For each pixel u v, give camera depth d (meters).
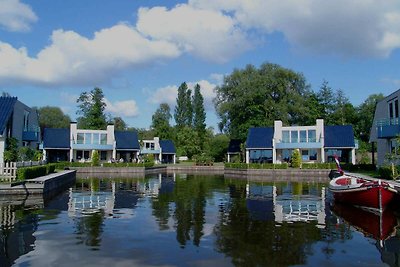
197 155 85.31
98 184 36.50
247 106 70.62
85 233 14.24
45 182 27.02
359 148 68.38
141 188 32.31
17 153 38.69
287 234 14.31
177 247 12.41
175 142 94.00
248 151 62.91
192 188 32.66
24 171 28.00
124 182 39.34
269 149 61.81
